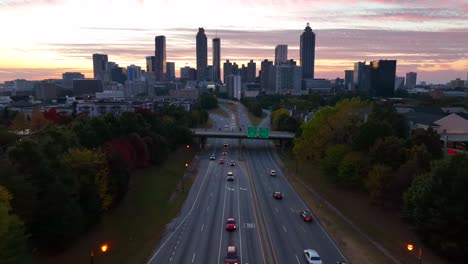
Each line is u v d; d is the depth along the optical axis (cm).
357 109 8538
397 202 5534
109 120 8375
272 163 10744
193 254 4606
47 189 4278
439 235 4331
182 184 7625
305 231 5391
